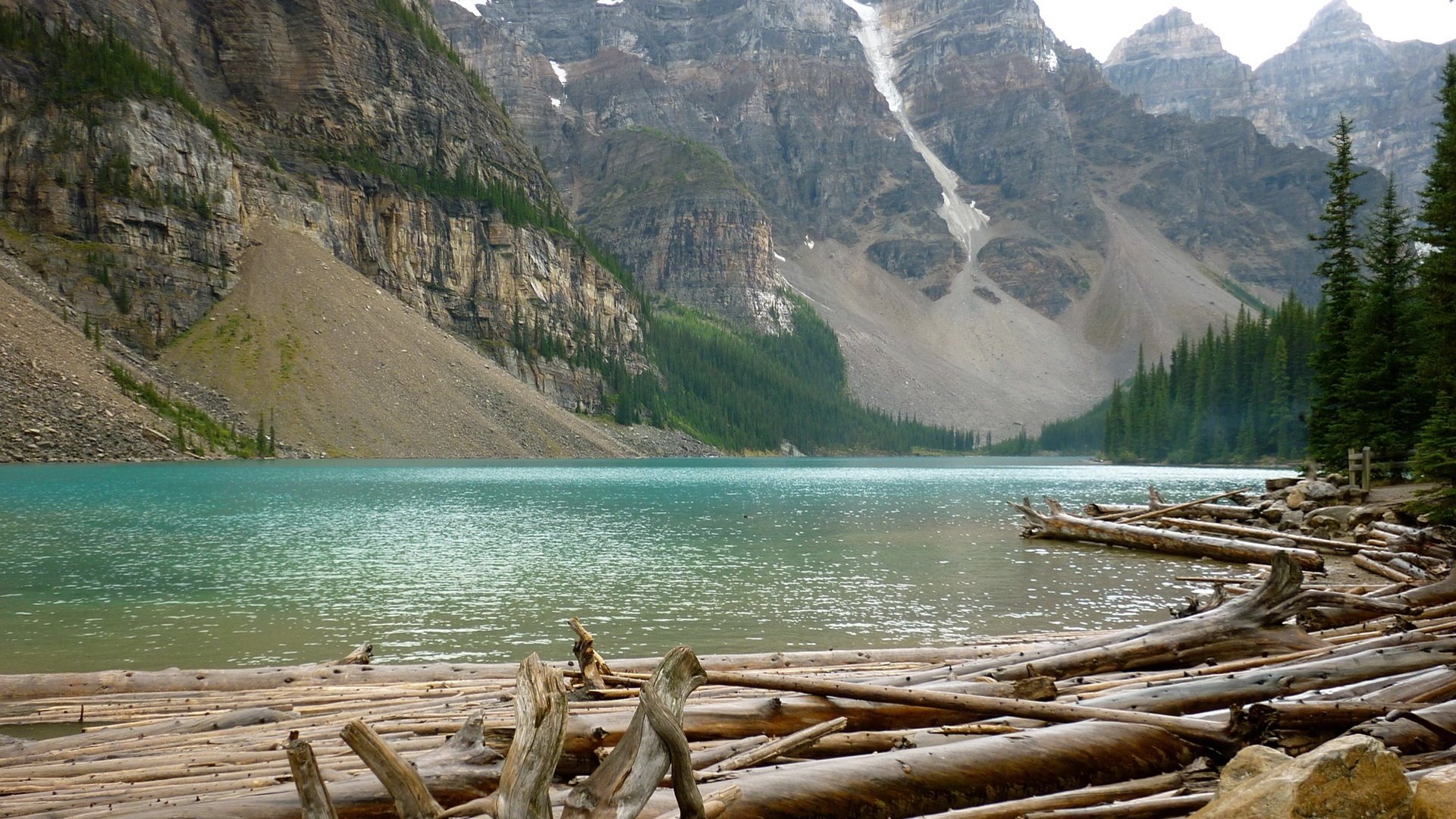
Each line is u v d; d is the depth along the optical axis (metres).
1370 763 4.54
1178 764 7.68
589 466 150.12
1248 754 5.36
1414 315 48.59
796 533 41.78
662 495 72.62
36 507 51.62
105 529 40.00
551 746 3.93
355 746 4.13
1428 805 4.31
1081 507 60.47
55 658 16.55
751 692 10.94
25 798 6.82
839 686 8.30
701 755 7.20
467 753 6.36
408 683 12.84
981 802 6.80
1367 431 50.22
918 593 24.17
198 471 93.62
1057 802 6.57
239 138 187.88
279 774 7.53
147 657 16.72
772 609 21.78
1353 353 51.69
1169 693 9.03
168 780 7.50
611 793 4.09
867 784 6.46
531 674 4.11
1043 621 20.23
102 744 9.16
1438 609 13.55
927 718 8.43
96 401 113.31
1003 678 10.34
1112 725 7.77
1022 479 113.19
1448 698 8.58
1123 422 188.38
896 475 130.25
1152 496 40.72
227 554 32.16
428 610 21.55
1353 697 8.80
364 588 24.95
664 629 19.25
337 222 191.25
